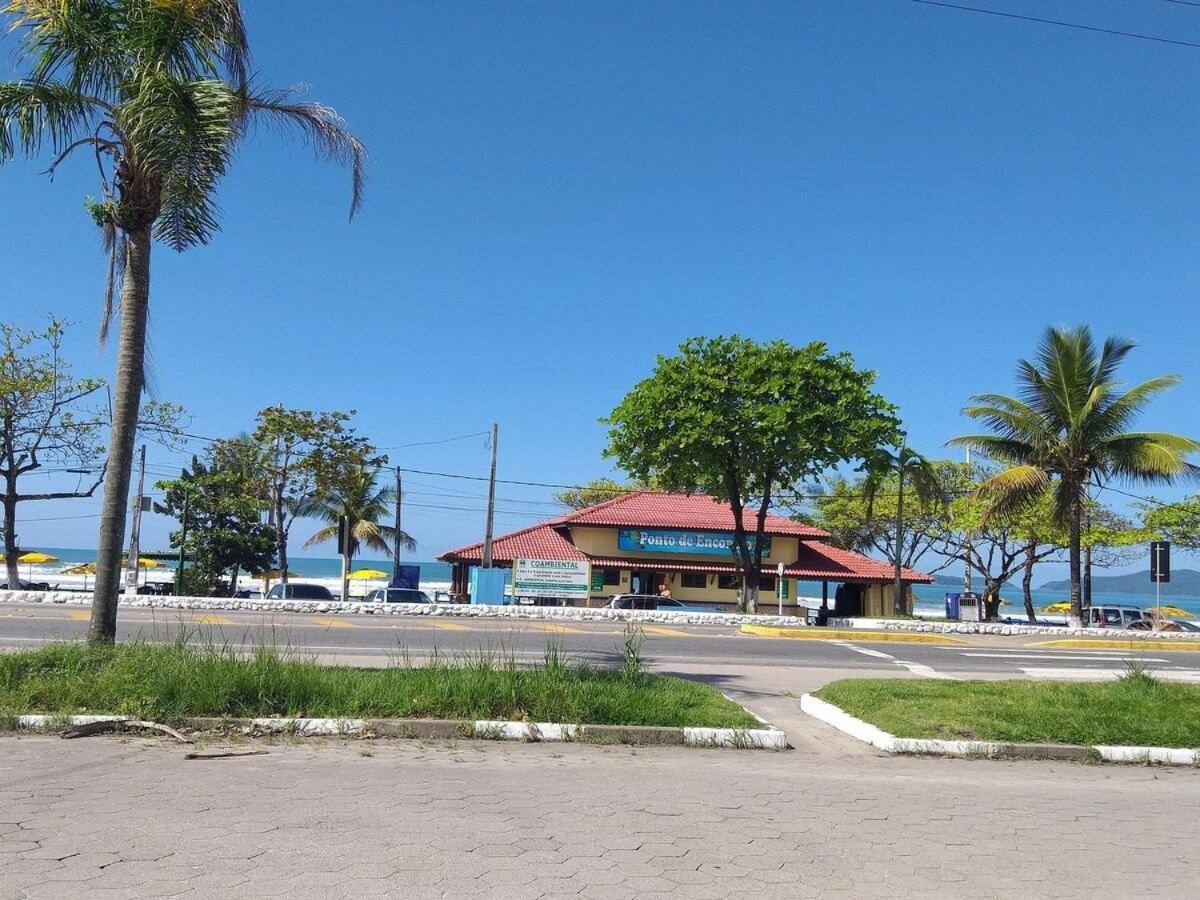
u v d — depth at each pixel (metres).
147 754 7.69
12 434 29.88
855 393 33.25
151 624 19.42
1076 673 17.12
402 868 5.11
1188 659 21.20
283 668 9.68
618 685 10.44
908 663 18.08
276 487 39.91
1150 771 8.88
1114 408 30.52
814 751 9.27
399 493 44.88
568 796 6.80
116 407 11.13
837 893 5.05
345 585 34.34
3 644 15.10
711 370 33.81
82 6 10.93
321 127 12.50
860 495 49.19
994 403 32.19
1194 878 5.54
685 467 34.12
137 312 11.20
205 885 4.77
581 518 42.75
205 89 10.92
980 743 9.27
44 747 7.86
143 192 11.02
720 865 5.41
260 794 6.50
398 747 8.38
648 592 43.25
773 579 43.16
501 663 11.49
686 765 8.18
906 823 6.49
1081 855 5.93
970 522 43.66
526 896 4.79
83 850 5.23
